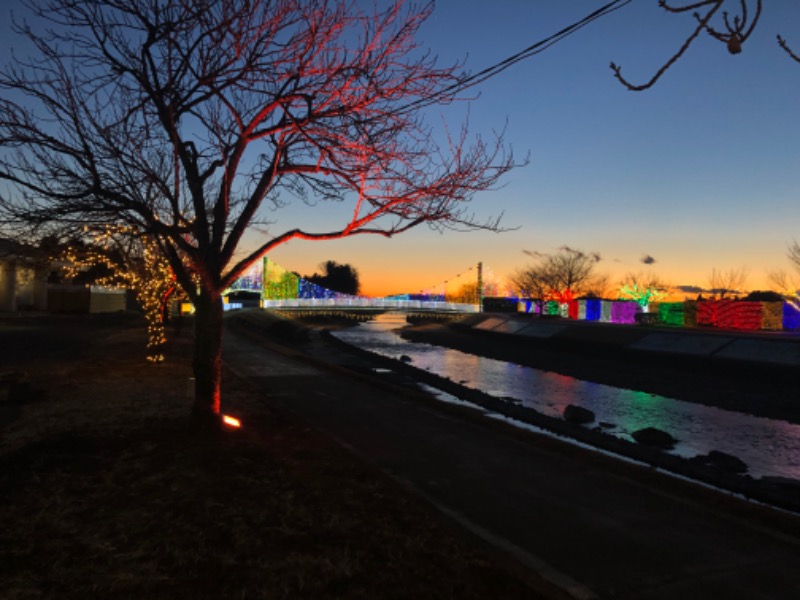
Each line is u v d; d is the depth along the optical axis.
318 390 13.98
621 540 5.41
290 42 6.84
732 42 3.02
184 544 4.73
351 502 5.95
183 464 6.85
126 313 47.50
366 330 55.97
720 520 5.96
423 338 47.31
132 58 7.11
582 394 21.06
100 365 16.17
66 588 3.99
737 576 4.72
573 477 7.40
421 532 5.28
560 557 5.01
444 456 8.32
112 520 5.20
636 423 16.09
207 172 8.17
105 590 3.97
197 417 8.27
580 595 4.33
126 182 6.79
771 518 5.91
